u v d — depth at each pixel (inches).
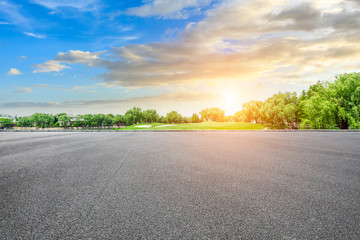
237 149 366.9
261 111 1973.4
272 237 91.2
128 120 4783.5
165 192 147.5
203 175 192.9
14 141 536.7
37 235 93.4
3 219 108.7
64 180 178.2
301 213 114.4
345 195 141.6
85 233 94.6
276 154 311.7
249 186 161.0
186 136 682.2
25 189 155.7
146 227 99.6
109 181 174.6
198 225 101.3
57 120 5708.7
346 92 1270.9
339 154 311.7
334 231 96.3
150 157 288.5
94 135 765.9
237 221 105.4
